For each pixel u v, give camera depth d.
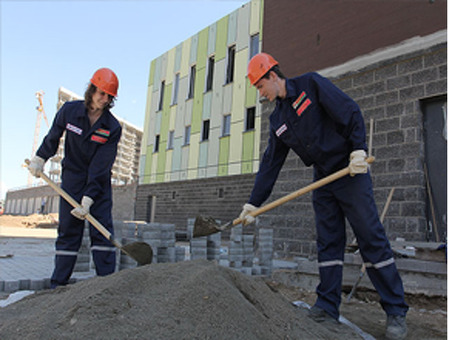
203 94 17.58
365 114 6.77
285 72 8.54
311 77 2.58
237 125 15.43
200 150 17.11
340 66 7.36
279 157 2.90
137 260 2.85
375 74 6.75
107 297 1.80
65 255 3.12
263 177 2.88
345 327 2.44
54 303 2.04
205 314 1.74
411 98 6.19
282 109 2.68
